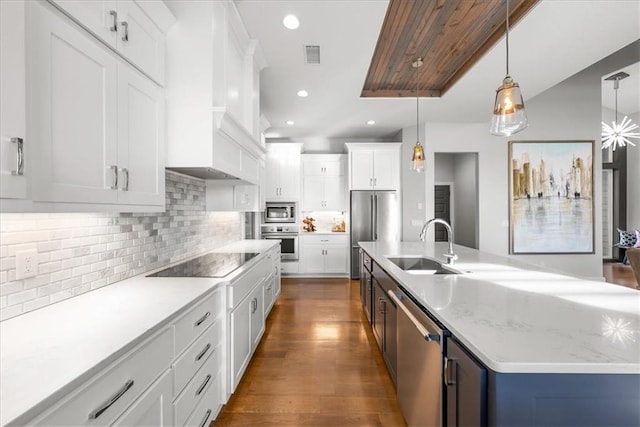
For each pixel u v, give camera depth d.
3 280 1.14
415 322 1.41
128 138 1.47
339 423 1.86
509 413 0.83
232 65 2.38
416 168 3.48
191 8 1.96
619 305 1.30
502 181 5.40
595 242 5.34
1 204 0.85
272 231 5.88
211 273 2.01
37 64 0.98
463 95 4.03
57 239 1.38
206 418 1.62
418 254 2.91
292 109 4.54
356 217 5.69
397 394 1.93
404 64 3.44
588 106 5.35
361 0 2.21
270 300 3.54
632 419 0.83
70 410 0.76
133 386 1.00
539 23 2.42
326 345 2.93
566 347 0.91
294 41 2.72
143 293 1.54
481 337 0.98
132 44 1.50
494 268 2.13
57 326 1.08
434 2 2.40
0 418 0.60
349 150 5.74
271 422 1.87
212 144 1.95
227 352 1.87
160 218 2.25
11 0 0.86
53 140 1.04
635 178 7.24
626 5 2.20
